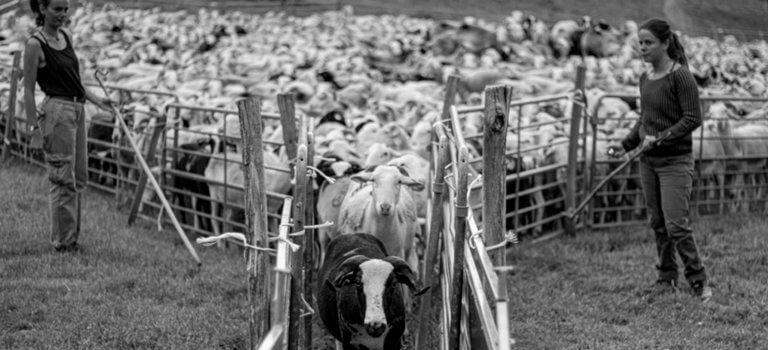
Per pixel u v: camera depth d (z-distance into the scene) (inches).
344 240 304.3
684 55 335.9
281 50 1122.0
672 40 335.9
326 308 279.0
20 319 300.7
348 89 791.7
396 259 262.4
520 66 1091.9
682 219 337.4
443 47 1174.3
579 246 447.2
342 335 269.9
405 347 311.6
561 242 454.6
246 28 1518.2
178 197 496.4
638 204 510.6
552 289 368.2
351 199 361.4
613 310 337.4
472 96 748.0
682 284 362.0
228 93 780.0
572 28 1254.9
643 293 355.3
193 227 464.8
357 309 260.4
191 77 935.7
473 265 217.9
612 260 410.6
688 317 324.2
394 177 336.2
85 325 298.4
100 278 352.2
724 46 1334.9
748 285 357.7
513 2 1884.8
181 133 538.6
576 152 470.3
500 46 1165.1
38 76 366.3
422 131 543.2
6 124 617.6
